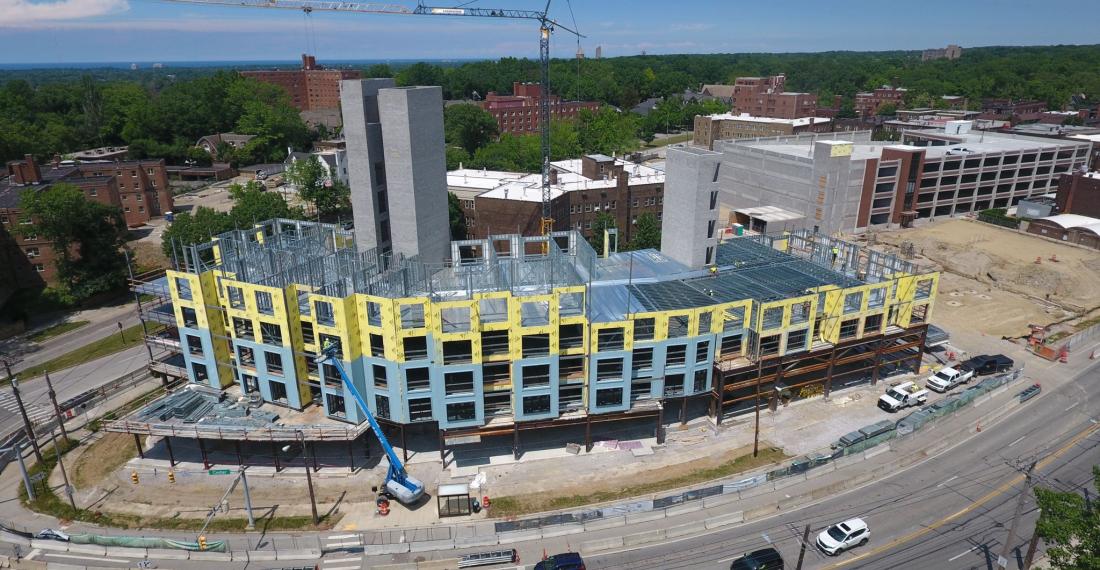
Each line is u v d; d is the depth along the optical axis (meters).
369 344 60.44
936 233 133.88
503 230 115.38
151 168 153.00
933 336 82.31
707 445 65.25
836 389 75.62
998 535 52.00
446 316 62.50
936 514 54.72
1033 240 127.38
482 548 52.12
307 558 51.25
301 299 62.66
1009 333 89.88
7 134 177.12
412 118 67.81
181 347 69.69
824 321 70.44
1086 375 77.56
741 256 81.62
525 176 138.88
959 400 69.44
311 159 150.12
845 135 167.38
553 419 62.62
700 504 55.53
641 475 60.81
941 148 149.38
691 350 63.56
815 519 54.50
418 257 69.75
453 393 60.69
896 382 76.88
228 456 65.19
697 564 49.78
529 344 60.25
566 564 48.28
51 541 53.19
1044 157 150.88
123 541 52.16
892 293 72.69
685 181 73.25
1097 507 39.38
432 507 57.19
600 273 74.06
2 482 63.09
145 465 64.25
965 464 61.47
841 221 133.00
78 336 97.56
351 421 62.19
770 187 145.25
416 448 65.81
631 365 62.06
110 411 75.06
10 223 112.44
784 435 66.69
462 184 132.25
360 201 72.81
